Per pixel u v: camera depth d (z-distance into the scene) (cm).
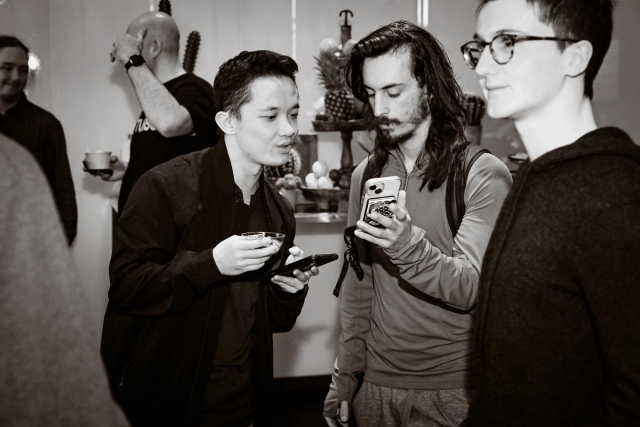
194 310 146
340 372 177
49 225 63
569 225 83
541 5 89
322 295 320
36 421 58
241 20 349
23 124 305
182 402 145
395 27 159
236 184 156
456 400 152
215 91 156
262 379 159
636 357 78
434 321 154
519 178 92
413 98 156
